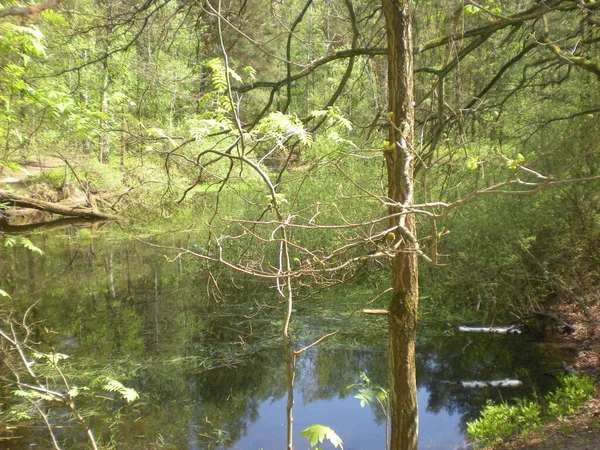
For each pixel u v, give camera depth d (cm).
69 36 592
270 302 970
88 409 585
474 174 677
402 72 337
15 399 595
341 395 635
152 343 794
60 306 990
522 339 770
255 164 266
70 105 437
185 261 1326
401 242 302
